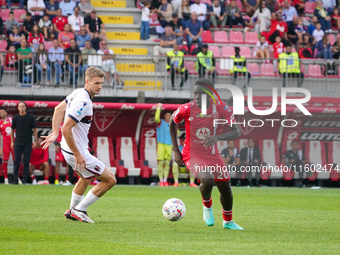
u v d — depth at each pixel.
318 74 58.69
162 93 56.84
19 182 50.53
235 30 69.00
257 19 69.19
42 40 60.12
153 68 59.12
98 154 53.12
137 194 37.31
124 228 18.62
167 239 16.11
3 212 23.58
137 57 58.94
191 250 14.05
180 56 57.03
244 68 57.38
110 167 52.81
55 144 49.41
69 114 19.39
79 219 20.33
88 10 64.56
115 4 69.19
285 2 69.12
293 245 15.34
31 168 49.16
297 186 52.59
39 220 20.61
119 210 25.44
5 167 49.00
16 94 54.28
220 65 56.66
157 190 42.44
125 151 53.97
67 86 55.06
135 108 51.12
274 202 32.69
